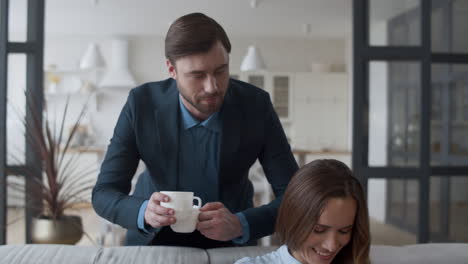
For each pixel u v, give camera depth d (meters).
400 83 2.80
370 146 2.71
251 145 1.38
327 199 0.95
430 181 2.74
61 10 6.39
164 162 1.36
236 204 1.46
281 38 8.24
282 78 8.15
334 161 1.04
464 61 2.73
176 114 1.34
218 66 1.12
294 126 8.15
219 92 1.16
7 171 2.51
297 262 1.05
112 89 7.93
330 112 8.15
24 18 2.55
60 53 7.84
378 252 1.30
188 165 1.36
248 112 1.37
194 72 1.12
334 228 0.96
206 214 1.19
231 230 1.21
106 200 1.28
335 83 8.14
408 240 2.92
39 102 2.57
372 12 2.66
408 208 2.92
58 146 2.65
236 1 5.97
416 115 2.76
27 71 2.56
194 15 1.15
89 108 7.86
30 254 1.21
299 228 0.98
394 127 2.74
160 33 7.80
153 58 8.02
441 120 2.76
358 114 2.68
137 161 1.42
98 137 7.88
